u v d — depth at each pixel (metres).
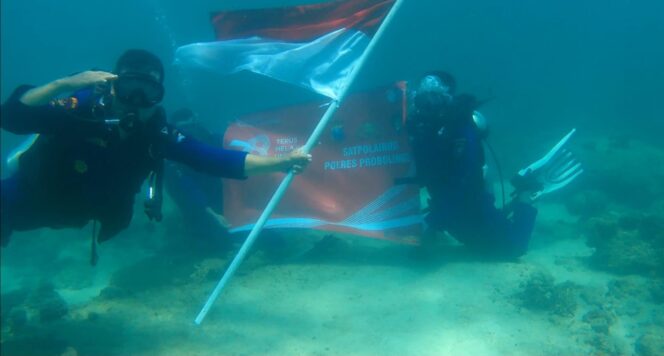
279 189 3.67
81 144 2.68
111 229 3.08
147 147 2.84
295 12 4.62
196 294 4.96
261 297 4.79
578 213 8.40
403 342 3.81
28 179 2.77
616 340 3.91
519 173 6.04
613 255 5.67
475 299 4.56
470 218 5.51
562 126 17.33
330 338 3.92
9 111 2.46
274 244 6.46
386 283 4.98
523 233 5.64
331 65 4.54
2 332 4.91
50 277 7.95
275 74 4.63
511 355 3.61
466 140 5.14
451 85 5.21
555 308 4.36
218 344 3.87
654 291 4.77
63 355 3.62
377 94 5.57
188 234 7.18
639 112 18.95
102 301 5.04
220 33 4.76
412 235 5.58
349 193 5.75
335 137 5.76
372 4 4.46
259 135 6.03
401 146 5.54
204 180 6.93
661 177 9.25
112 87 2.69
